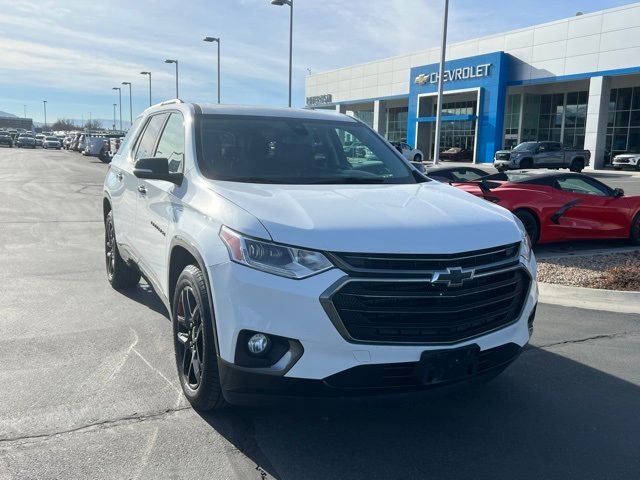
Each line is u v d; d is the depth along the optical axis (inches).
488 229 135.1
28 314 225.6
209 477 122.5
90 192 724.0
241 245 126.4
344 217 129.4
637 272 300.5
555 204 390.0
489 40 1726.1
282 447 135.1
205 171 162.2
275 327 120.7
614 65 1402.6
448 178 513.0
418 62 2017.7
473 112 1867.6
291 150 178.1
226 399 131.4
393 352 120.8
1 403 151.9
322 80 2544.3
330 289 118.2
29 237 396.2
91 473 122.3
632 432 146.3
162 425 143.3
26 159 1646.2
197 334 145.4
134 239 211.8
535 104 1753.2
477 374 131.5
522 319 140.2
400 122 2228.1
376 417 151.0
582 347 207.3
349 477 123.8
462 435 142.9
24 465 124.6
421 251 121.9
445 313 124.1
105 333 205.8
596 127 1459.2
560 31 1523.1
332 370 119.3
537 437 142.8
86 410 149.5
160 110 220.5
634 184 970.7
